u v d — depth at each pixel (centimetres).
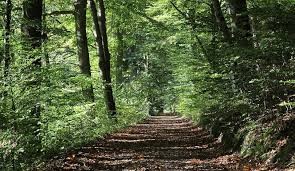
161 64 5634
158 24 2983
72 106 1278
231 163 1142
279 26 1163
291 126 1033
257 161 1072
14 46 1095
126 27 3809
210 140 1744
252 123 1217
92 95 2112
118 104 3222
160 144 1791
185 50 2753
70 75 1259
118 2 3031
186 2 2664
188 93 2705
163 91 5978
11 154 909
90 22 3225
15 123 960
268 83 1154
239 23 1547
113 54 3975
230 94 1505
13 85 996
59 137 1241
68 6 2752
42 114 1098
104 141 1830
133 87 4991
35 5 1259
